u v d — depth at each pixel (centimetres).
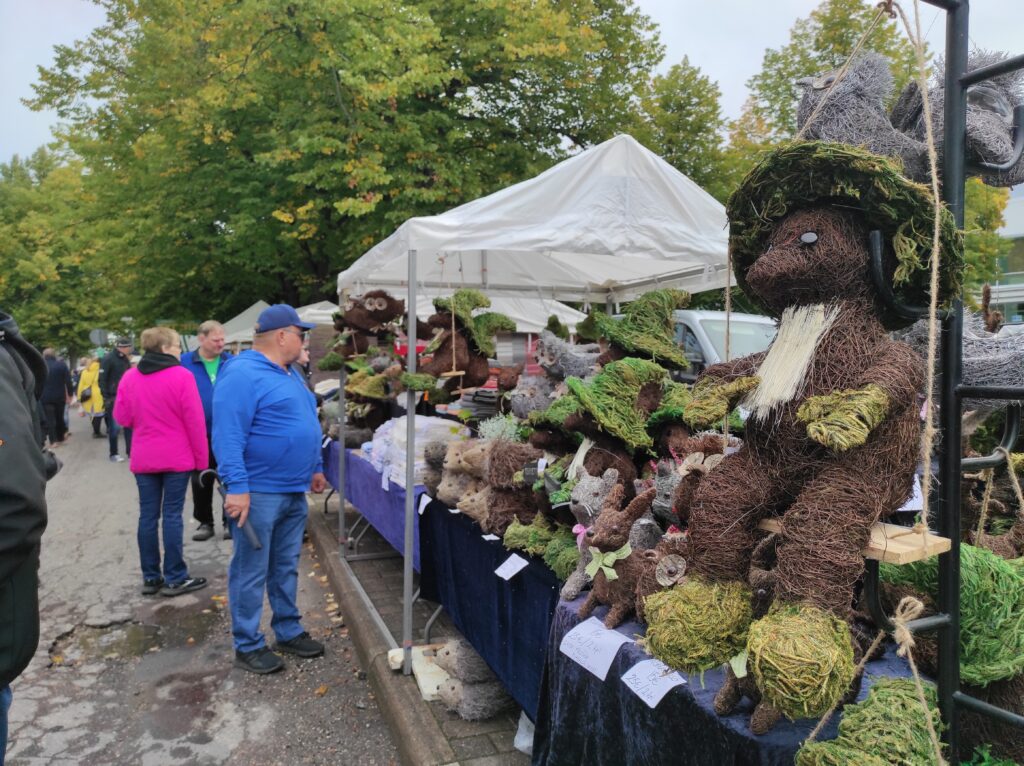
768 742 125
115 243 1219
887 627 121
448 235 307
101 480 916
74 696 347
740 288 160
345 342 539
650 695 151
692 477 151
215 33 916
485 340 425
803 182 132
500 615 269
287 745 304
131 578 518
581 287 557
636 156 308
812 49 832
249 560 366
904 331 191
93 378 1409
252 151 1066
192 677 366
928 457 118
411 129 890
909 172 184
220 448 350
